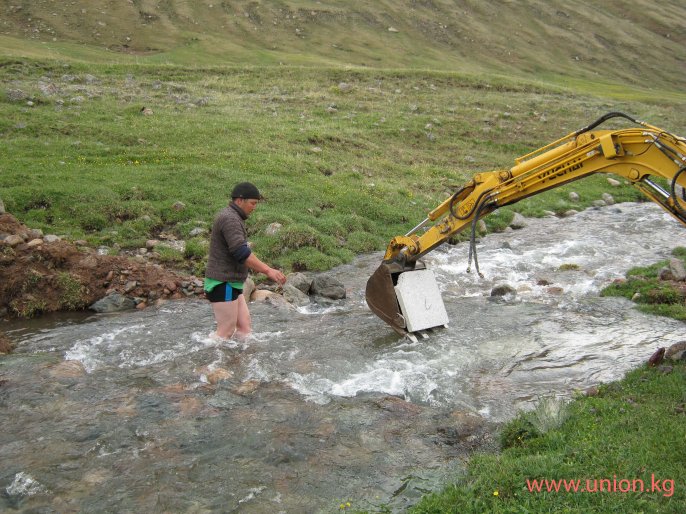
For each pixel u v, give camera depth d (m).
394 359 6.64
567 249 11.99
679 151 5.52
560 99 29.31
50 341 7.25
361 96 25.45
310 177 14.94
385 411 5.41
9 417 5.25
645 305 8.27
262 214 12.13
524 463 4.23
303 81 27.00
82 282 8.84
